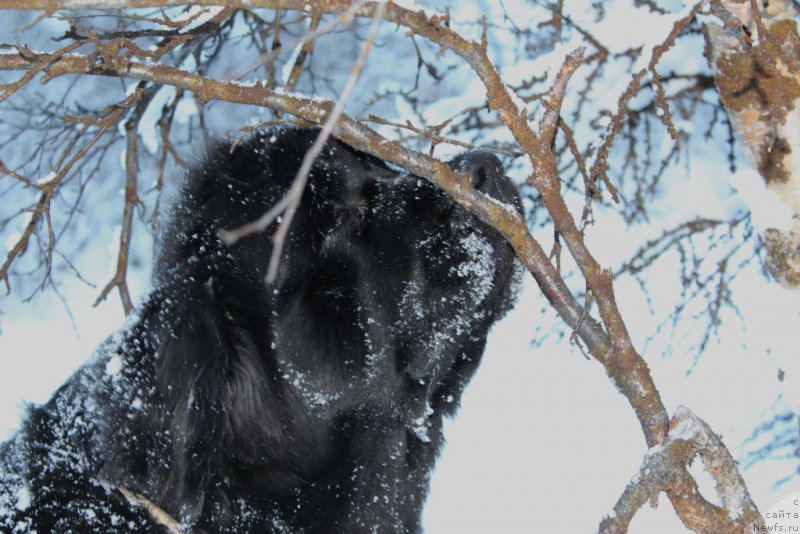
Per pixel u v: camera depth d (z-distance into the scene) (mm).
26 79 3469
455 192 3762
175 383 3939
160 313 4137
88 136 8703
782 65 5316
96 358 4398
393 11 3289
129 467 4020
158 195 7320
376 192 4574
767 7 5285
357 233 4516
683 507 3469
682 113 7879
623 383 3715
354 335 4535
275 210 2420
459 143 3910
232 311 4250
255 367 4262
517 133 3680
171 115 7508
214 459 3945
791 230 5480
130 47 3604
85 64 3523
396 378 4684
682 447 3463
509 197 4504
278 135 4535
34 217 5375
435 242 4574
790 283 5570
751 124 5496
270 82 5219
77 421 4273
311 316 4441
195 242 4395
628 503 3463
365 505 4602
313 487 4441
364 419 4617
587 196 4273
